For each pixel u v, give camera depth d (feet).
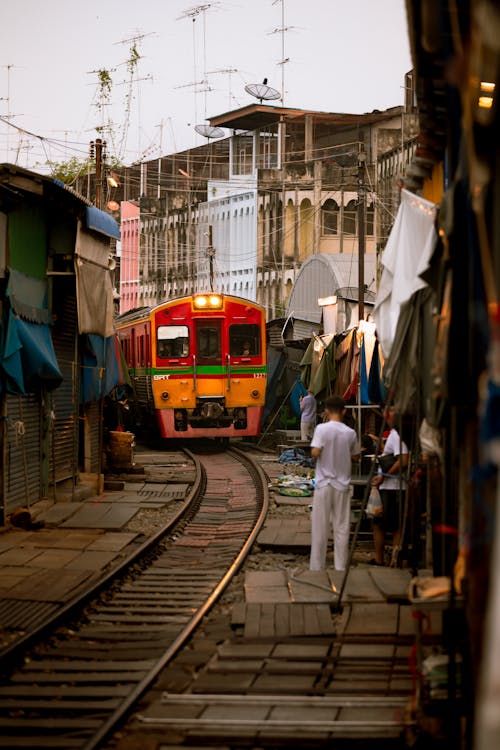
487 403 12.16
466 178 18.70
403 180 34.68
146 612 34.81
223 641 30.60
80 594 35.96
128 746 21.31
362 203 91.30
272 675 26.32
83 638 31.19
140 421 110.83
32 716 23.73
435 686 21.97
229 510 62.03
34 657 28.76
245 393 100.58
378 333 33.17
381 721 22.38
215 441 115.24
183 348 100.17
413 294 30.99
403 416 35.27
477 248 17.66
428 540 38.50
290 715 23.06
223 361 100.27
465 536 21.47
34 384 53.98
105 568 42.34
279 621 31.37
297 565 44.50
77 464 65.41
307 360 94.58
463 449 22.58
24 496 55.31
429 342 31.12
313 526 40.42
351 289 103.45
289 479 71.97
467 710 20.48
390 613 32.22
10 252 49.98
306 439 98.89
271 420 119.75
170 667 27.58
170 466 88.02
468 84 13.53
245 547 46.88
